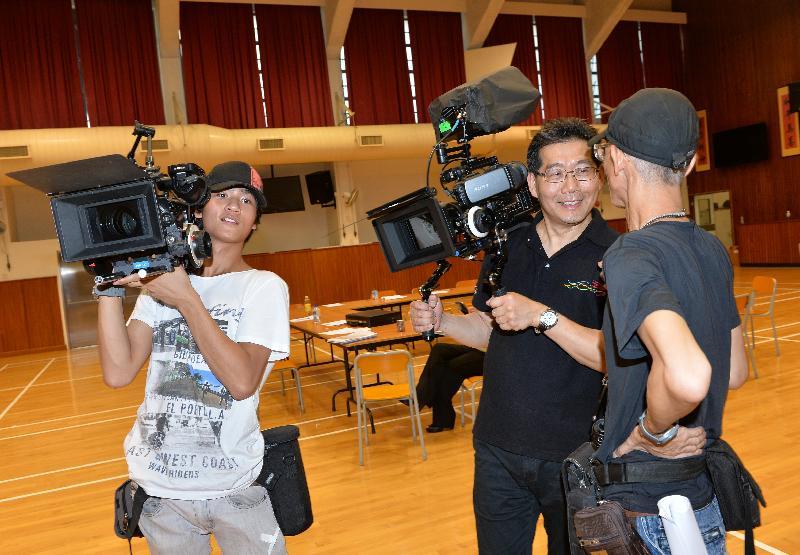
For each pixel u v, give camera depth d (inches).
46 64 441.7
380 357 166.2
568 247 65.4
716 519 44.8
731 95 621.9
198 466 57.3
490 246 61.9
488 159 64.8
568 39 593.9
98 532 137.0
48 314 457.1
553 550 65.9
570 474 48.2
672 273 41.0
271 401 244.5
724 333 44.1
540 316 59.2
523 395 65.6
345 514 133.6
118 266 51.3
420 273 541.3
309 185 542.6
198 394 58.4
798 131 563.5
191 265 53.9
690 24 652.7
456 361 182.9
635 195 45.1
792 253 558.3
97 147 409.1
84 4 451.5
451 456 163.9
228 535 59.0
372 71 530.3
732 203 629.3
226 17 488.1
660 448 42.0
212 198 62.2
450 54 555.5
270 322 59.4
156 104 468.1
